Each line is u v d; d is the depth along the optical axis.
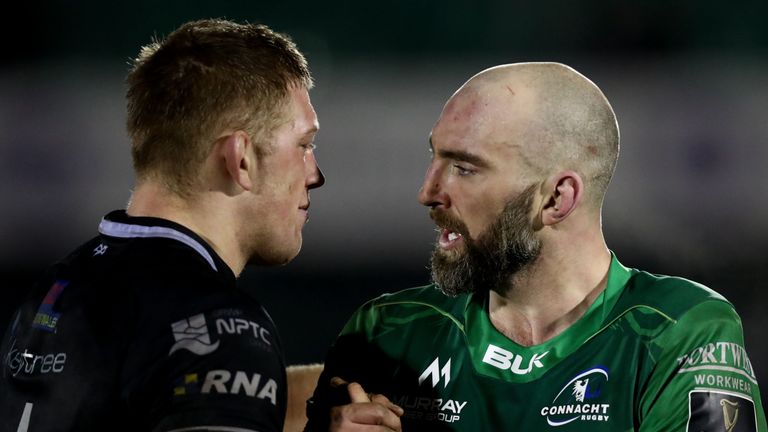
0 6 37.56
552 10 37.56
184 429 5.28
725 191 32.41
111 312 5.75
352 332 7.56
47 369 5.85
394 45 38.47
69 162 34.19
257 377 5.48
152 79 6.32
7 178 33.53
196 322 5.54
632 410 6.45
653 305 6.65
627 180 33.12
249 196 6.34
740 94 34.25
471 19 38.28
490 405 6.74
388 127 36.31
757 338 22.25
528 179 6.58
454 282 6.88
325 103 36.94
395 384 7.16
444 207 6.81
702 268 28.22
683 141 33.47
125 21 38.31
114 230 6.19
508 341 6.88
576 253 6.77
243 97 6.21
